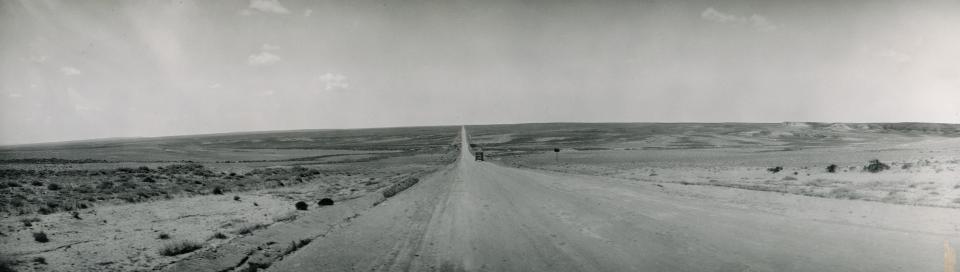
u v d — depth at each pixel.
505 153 97.81
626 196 18.91
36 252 10.34
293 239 11.36
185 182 30.03
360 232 12.16
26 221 14.01
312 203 20.53
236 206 19.55
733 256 8.15
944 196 15.09
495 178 32.25
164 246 10.56
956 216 11.40
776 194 18.23
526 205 16.88
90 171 36.16
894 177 23.39
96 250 10.55
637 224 11.85
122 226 14.15
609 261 8.19
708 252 8.52
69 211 16.89
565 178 31.70
